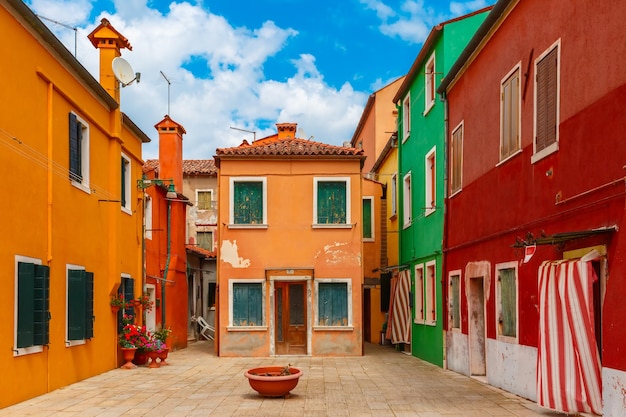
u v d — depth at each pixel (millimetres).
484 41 13117
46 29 11055
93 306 13969
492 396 11000
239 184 20094
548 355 9070
